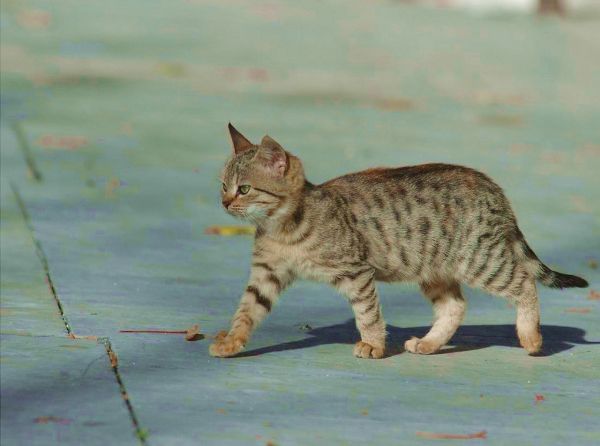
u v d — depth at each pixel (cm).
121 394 1016
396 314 1424
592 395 1128
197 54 3462
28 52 3238
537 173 2366
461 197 1258
